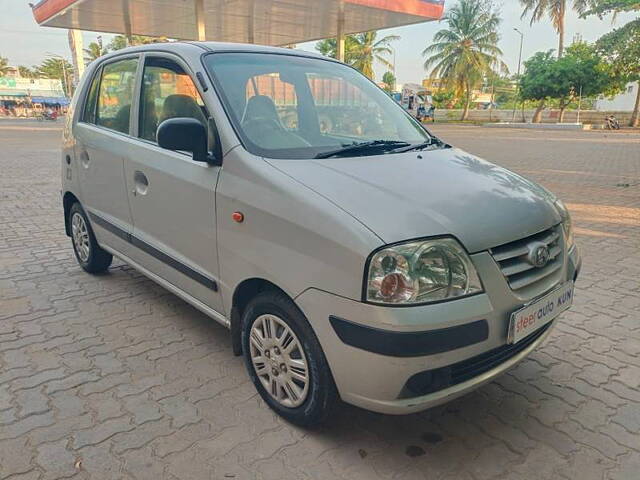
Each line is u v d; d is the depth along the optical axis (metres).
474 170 2.90
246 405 2.81
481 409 2.85
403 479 2.31
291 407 2.59
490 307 2.19
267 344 2.64
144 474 2.29
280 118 3.03
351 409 2.81
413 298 2.06
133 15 12.23
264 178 2.49
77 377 3.05
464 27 42.41
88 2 10.85
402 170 2.68
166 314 3.93
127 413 2.72
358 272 2.07
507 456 2.47
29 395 2.86
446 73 44.59
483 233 2.25
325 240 2.18
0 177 10.44
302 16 12.30
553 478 2.34
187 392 2.93
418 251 2.08
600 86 34.69
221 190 2.68
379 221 2.15
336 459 2.43
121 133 3.72
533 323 2.36
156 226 3.31
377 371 2.10
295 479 2.29
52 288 4.42
